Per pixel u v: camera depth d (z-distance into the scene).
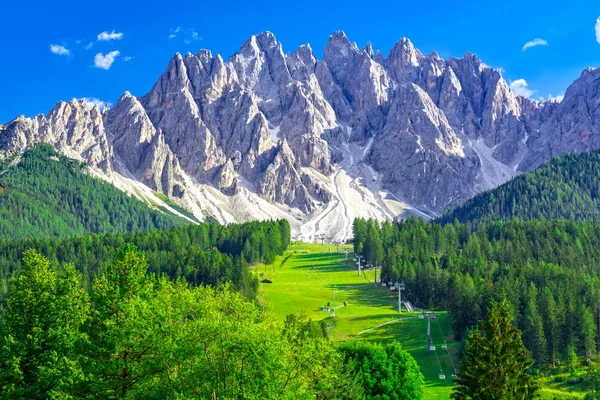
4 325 58.31
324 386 51.66
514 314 122.88
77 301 62.03
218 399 41.19
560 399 99.69
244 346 42.12
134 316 46.88
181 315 47.88
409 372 81.19
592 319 120.25
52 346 56.22
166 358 43.06
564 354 118.44
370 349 80.81
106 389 45.47
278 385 43.00
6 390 51.94
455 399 73.12
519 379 68.25
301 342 52.75
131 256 58.78
